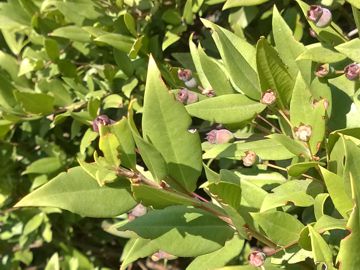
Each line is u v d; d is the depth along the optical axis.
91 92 0.28
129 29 0.25
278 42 0.20
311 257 0.17
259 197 0.18
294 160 0.19
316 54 0.19
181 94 0.20
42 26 0.30
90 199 0.16
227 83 0.20
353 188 0.14
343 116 0.19
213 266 0.19
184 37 0.29
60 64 0.29
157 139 0.16
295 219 0.17
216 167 0.29
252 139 0.20
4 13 0.30
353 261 0.15
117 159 0.15
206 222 0.17
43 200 0.16
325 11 0.19
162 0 0.26
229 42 0.20
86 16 0.27
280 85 0.19
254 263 0.17
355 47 0.18
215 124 0.26
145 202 0.16
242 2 0.21
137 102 0.27
